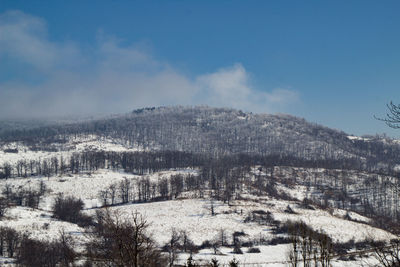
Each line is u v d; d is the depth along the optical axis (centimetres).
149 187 17925
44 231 8981
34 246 5844
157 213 12975
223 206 13675
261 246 8588
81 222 10144
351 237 9519
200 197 15638
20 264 5531
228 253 7838
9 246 7206
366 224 11588
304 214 12850
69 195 17475
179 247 8062
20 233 8100
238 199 15012
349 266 4203
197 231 10631
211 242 9450
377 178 19788
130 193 17550
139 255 2064
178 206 14012
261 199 15275
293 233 3112
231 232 10475
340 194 17600
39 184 19600
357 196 17500
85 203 15900
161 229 10662
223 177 19688
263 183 19188
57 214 11919
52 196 17238
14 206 13425
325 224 11238
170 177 19750
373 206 14875
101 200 15975
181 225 11294
